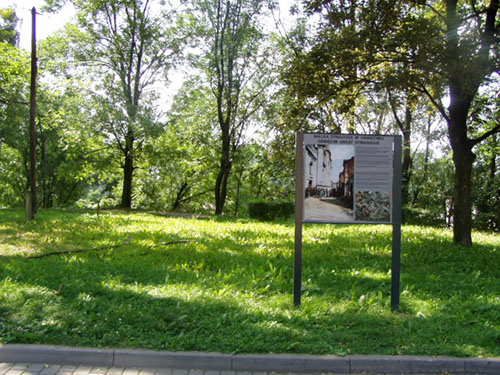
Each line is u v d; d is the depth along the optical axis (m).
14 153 40.75
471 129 17.39
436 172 29.00
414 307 6.34
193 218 21.09
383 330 5.39
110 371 4.54
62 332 5.05
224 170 30.14
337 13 12.88
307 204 6.16
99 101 27.62
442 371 4.62
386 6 11.98
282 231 15.35
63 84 28.33
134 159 31.38
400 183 6.20
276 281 7.57
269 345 4.83
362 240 12.82
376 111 22.59
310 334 5.16
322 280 7.87
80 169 33.81
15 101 25.94
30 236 12.51
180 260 9.36
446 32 12.42
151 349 4.77
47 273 7.44
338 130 18.02
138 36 28.47
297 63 13.61
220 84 28.64
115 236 12.70
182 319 5.42
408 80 11.81
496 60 11.14
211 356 4.63
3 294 5.99
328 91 13.20
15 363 4.66
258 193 41.56
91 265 8.41
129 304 5.90
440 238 14.11
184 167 36.09
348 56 12.33
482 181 26.55
